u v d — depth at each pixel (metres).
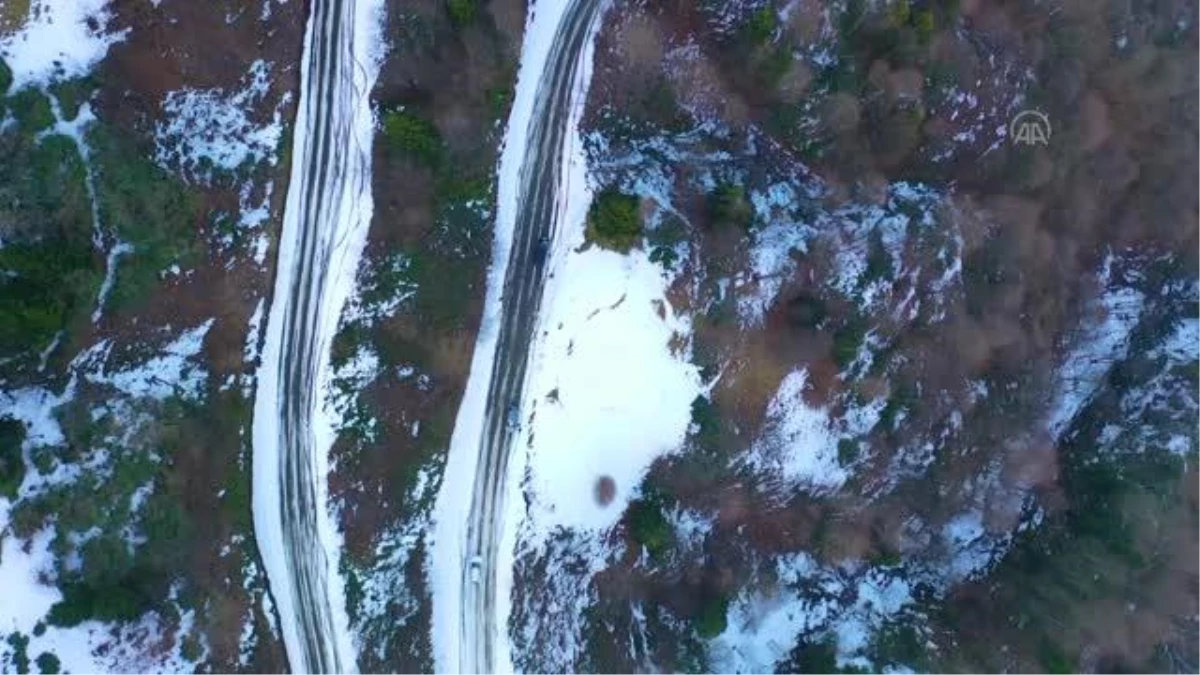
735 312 44.22
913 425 49.81
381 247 39.84
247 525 38.19
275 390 38.53
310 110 39.19
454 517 40.88
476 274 41.50
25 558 34.16
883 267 47.22
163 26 36.72
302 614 38.31
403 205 40.16
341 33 39.53
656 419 43.41
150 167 36.62
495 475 40.97
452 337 41.06
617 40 44.12
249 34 38.16
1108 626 50.03
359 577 39.28
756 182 46.72
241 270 38.25
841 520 50.34
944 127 49.97
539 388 41.25
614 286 41.94
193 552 36.94
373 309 39.75
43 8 35.09
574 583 43.47
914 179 50.84
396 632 40.00
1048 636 50.91
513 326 41.41
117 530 35.62
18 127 34.34
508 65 42.12
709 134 46.97
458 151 40.88
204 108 37.69
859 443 48.81
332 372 38.91
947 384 50.34
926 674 49.66
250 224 38.34
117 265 36.12
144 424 36.53
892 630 51.06
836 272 46.41
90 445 35.66
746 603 48.41
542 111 42.72
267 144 38.62
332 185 39.28
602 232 41.56
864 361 47.75
